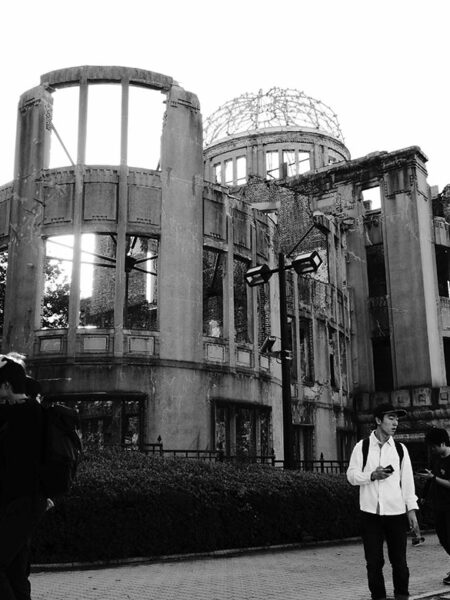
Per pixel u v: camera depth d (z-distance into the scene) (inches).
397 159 1327.5
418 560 467.8
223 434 823.1
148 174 828.6
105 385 754.2
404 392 1230.9
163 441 757.9
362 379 1291.8
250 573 383.9
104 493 410.3
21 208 826.8
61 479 196.5
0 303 1120.2
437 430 352.2
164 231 818.8
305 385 1080.8
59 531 394.6
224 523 471.5
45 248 818.8
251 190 1251.8
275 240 1008.2
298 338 1070.4
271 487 503.2
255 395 874.8
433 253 1328.7
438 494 347.3
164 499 434.9
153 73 856.3
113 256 1182.3
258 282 675.4
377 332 1307.8
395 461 277.9
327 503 543.5
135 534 421.1
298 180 1439.5
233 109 1870.1
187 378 792.9
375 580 269.1
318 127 1755.7
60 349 765.9
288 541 513.3
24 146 844.0
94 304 1202.0
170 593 313.7
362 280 1333.7
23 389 208.2
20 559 204.8
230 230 888.3
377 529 273.7
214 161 1793.8
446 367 1381.6
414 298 1263.5
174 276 813.9
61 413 205.3
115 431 758.5
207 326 1121.4
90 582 343.9
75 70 836.0
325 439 1111.0
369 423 1251.8
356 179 1376.7
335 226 1310.3
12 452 197.5
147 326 1130.7
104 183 809.5
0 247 847.7
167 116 859.4
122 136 825.5
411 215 1299.2
